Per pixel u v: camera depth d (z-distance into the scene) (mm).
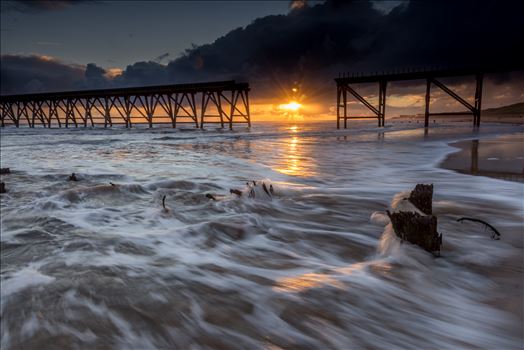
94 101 44094
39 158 12250
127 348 1861
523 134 24609
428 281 2660
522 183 6965
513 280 2674
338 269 2955
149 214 4770
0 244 3605
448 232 3842
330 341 1928
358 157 12430
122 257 3244
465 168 9227
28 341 1913
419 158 11875
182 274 2850
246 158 12289
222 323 2094
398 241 3289
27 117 48562
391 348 1870
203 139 22859
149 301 2359
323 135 26922
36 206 5207
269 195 5734
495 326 2094
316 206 5371
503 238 3643
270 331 2016
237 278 2764
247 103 37500
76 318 2141
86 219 4574
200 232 3951
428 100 30750
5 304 2312
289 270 2955
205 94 37250
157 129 38781
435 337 1979
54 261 3123
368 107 35125
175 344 1896
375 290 2512
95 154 13602
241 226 4102
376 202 5645
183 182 7121
